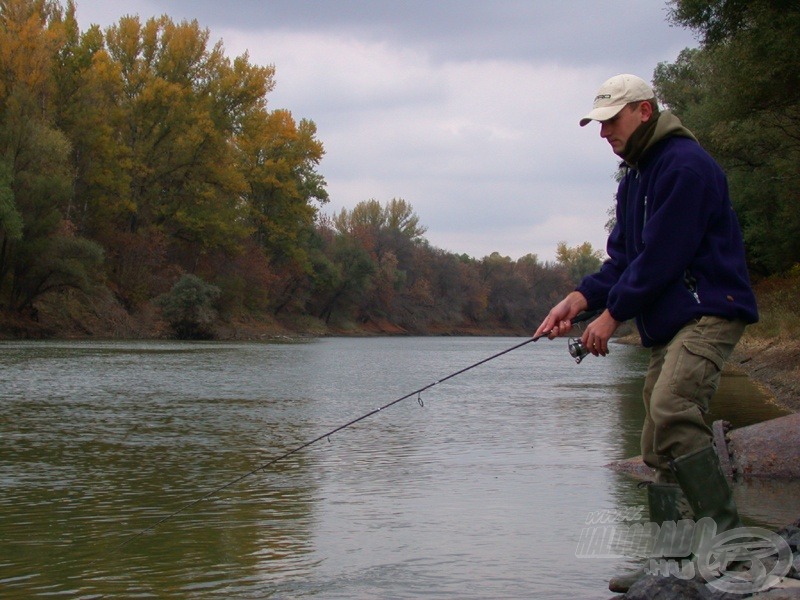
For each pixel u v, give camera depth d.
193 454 10.77
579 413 15.98
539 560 5.63
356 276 100.56
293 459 10.30
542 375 29.55
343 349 55.81
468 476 9.05
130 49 68.25
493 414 15.80
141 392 20.12
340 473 9.30
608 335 4.32
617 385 24.19
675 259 4.16
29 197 52.44
